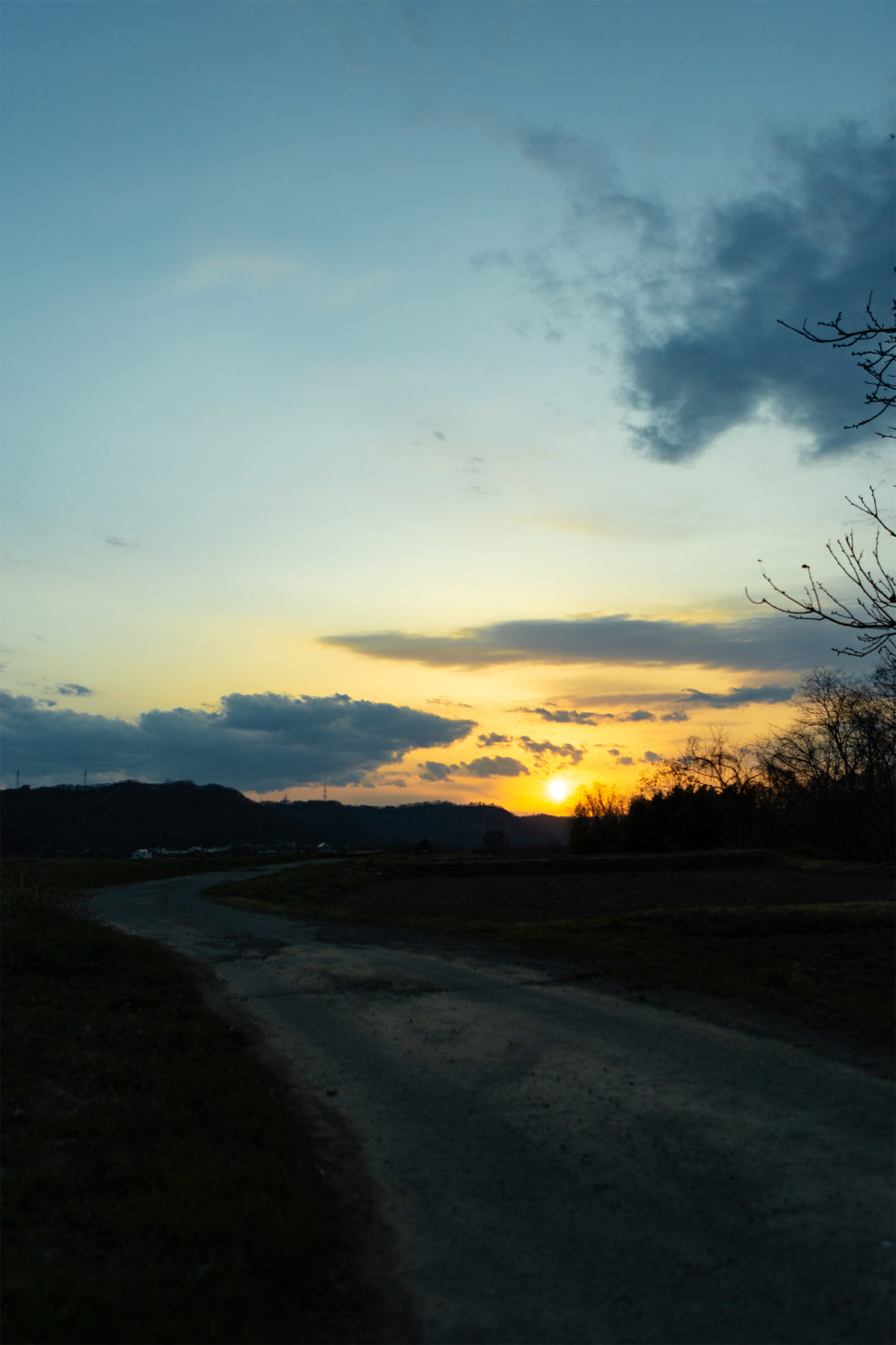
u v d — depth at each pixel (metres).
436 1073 7.47
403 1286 4.11
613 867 40.50
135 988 10.66
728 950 13.25
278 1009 10.05
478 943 14.46
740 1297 3.92
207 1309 3.67
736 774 61.88
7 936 12.21
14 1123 5.77
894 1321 3.67
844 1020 8.73
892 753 49.28
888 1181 5.07
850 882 30.14
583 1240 4.53
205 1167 5.11
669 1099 6.64
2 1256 3.94
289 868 40.53
